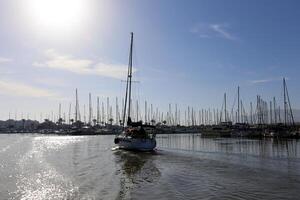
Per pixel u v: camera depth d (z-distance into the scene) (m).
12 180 30.91
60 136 157.75
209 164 38.31
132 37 69.69
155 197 22.89
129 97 69.69
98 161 44.91
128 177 31.14
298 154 50.12
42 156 54.09
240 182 27.30
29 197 23.97
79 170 36.56
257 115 126.50
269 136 100.88
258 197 22.30
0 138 136.88
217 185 26.25
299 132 96.00
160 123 176.12
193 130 181.12
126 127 68.69
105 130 172.25
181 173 32.38
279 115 126.88
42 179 31.20
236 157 45.69
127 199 22.50
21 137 148.62
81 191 25.42
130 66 69.94
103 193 24.50
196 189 25.02
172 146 71.81
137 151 55.91
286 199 21.78
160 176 31.09
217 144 77.06
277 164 37.88
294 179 28.38
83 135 164.62
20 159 49.78
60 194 24.64
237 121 130.75
